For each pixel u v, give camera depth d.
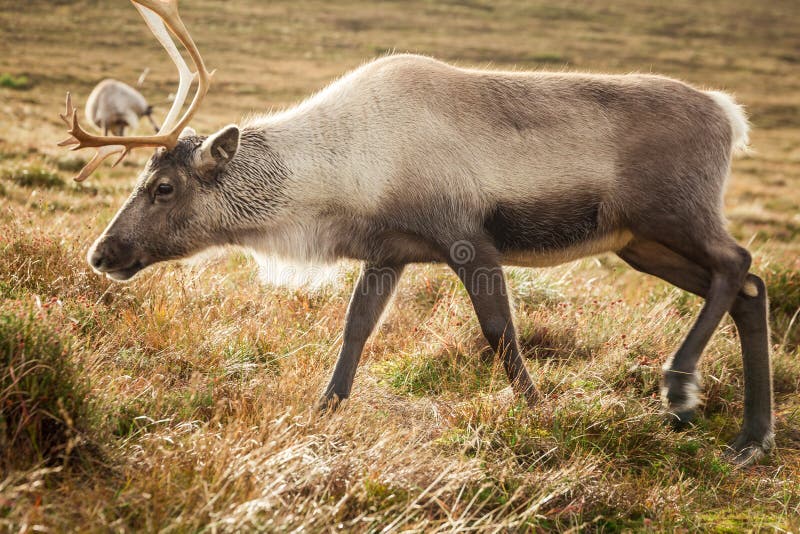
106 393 4.97
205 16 61.16
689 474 5.50
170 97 6.78
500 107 6.11
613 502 4.84
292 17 64.31
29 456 4.23
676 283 6.64
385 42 58.56
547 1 82.44
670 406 5.82
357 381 6.47
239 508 3.83
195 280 7.71
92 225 8.99
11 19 51.03
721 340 7.64
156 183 6.09
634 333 7.43
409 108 6.06
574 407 5.72
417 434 5.57
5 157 16.14
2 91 31.73
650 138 6.07
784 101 54.25
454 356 6.88
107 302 7.07
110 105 17.86
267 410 5.04
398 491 4.54
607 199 6.10
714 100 6.34
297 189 6.16
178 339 6.34
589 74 6.43
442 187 5.95
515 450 5.27
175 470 4.23
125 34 51.16
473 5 77.00
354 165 6.05
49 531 3.57
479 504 4.66
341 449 4.93
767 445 5.98
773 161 39.44
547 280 8.99
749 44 72.19
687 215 5.98
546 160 6.04
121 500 3.96
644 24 76.31
